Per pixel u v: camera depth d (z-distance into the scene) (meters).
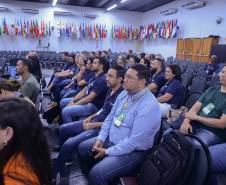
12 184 0.68
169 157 1.42
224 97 2.08
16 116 0.71
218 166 1.60
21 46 12.36
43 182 0.77
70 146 2.14
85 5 12.95
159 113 1.74
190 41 9.52
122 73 2.31
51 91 4.97
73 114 2.93
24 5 12.09
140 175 1.55
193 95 2.88
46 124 3.34
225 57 7.49
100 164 1.63
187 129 2.00
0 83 1.85
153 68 3.72
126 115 1.82
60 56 10.55
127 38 13.84
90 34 13.27
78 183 2.08
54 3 11.77
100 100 3.01
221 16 8.27
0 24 11.87
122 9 13.58
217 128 1.98
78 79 4.18
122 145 1.67
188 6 9.77
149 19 13.48
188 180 1.33
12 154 0.72
